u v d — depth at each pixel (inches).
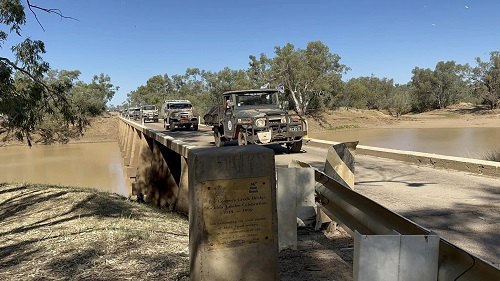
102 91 2876.5
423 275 101.1
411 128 2126.0
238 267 124.3
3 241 221.3
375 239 100.0
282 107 621.6
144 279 150.6
